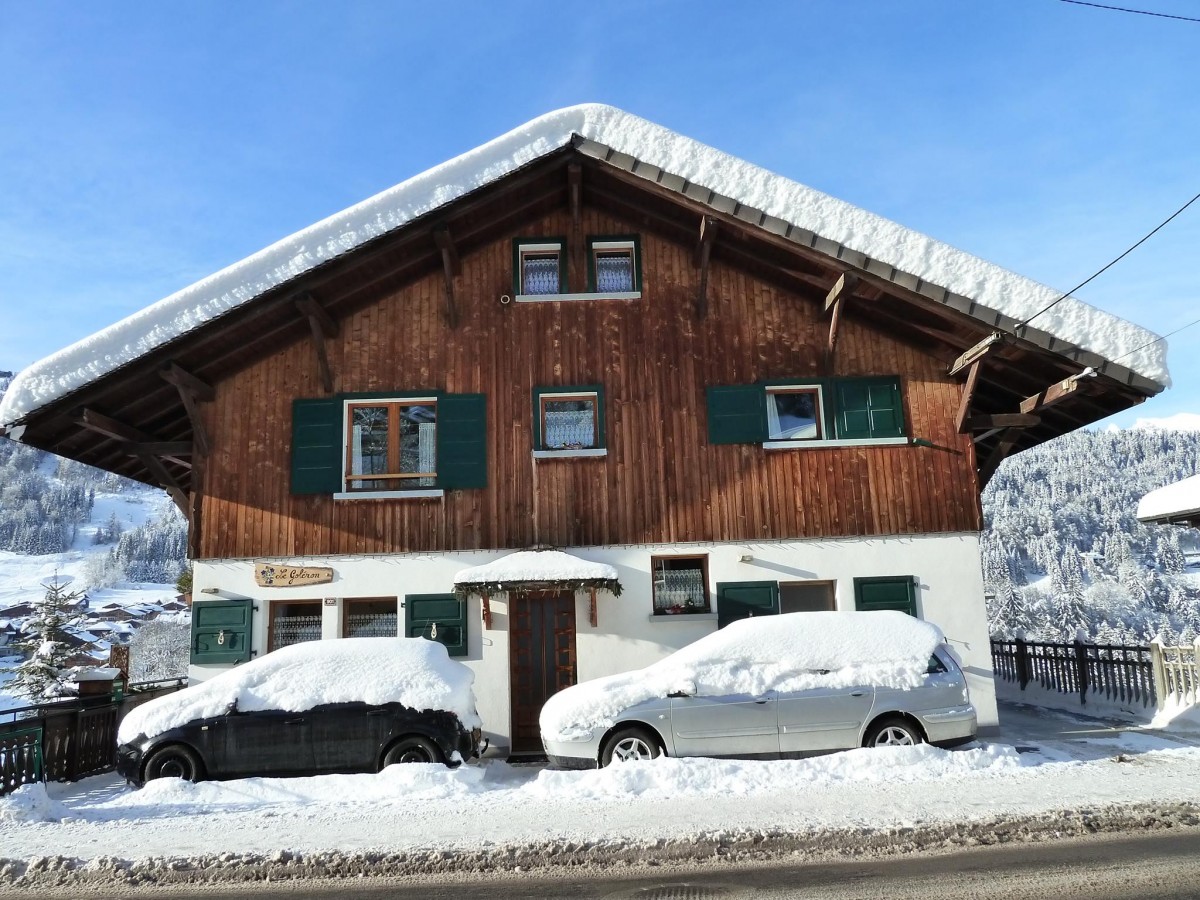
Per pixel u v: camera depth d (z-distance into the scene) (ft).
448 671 36.86
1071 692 54.70
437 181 42.52
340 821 27.63
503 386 46.50
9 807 29.04
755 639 36.09
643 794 29.91
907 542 44.83
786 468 45.52
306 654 36.86
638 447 45.78
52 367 41.04
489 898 19.94
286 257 41.88
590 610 43.88
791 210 41.83
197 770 34.42
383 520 44.88
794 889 19.72
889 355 46.80
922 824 24.58
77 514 642.22
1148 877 19.70
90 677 41.93
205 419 45.96
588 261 48.21
